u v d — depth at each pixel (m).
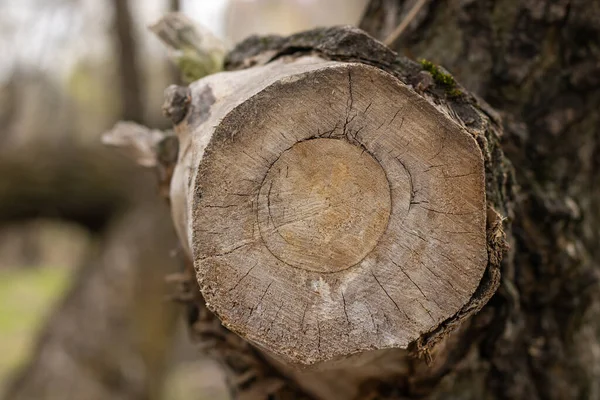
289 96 0.54
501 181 0.62
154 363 1.83
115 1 1.68
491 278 0.57
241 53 0.67
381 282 0.56
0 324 2.76
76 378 1.71
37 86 1.93
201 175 0.54
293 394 0.71
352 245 0.55
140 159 0.73
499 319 0.70
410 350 0.60
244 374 0.72
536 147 0.74
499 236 0.57
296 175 0.55
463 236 0.56
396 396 0.68
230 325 0.55
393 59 0.60
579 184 0.77
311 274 0.55
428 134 0.55
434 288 0.56
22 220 2.01
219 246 0.54
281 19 2.76
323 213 0.55
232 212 0.54
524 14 0.73
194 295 0.71
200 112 0.61
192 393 2.29
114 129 0.75
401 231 0.56
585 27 0.72
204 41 0.74
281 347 0.55
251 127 0.54
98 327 1.77
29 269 3.59
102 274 1.83
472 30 0.74
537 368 0.78
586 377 0.81
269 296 0.55
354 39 0.60
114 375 1.75
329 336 0.55
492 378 0.78
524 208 0.72
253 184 0.54
